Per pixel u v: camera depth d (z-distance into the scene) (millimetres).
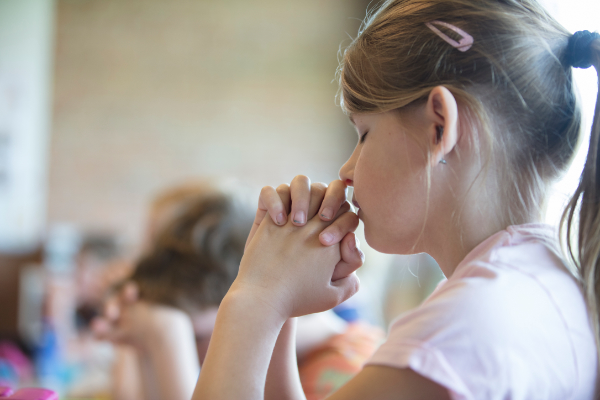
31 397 637
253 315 571
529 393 463
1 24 3047
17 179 3080
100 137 3215
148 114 3281
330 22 3461
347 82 629
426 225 576
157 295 1161
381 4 696
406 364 465
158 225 1322
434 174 563
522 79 564
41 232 3113
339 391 494
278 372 706
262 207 700
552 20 618
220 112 3371
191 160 3332
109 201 3217
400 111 576
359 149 643
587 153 579
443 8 586
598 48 575
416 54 576
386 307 2943
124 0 3238
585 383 520
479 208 563
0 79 3051
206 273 1197
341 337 1229
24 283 2695
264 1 3410
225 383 529
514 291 501
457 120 551
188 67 3330
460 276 535
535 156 582
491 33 564
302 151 3439
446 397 461
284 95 3430
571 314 524
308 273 609
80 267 2525
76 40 3180
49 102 3145
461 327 470
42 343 2100
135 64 3262
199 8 3342
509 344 464
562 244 594
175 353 1072
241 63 3391
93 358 2021
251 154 3398
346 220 637
